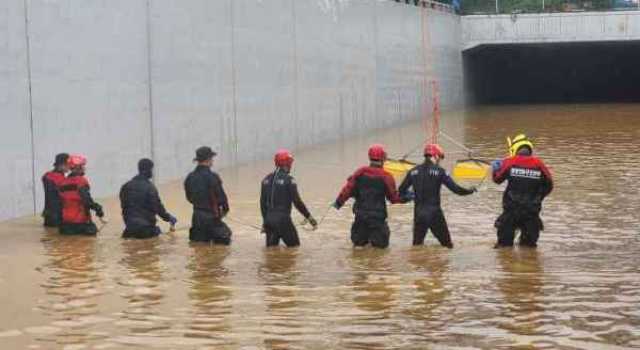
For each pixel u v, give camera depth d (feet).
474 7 189.37
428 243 47.11
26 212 56.75
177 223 54.44
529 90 203.21
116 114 67.15
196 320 30.42
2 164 54.34
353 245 45.75
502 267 39.40
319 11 109.70
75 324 30.07
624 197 63.82
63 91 60.54
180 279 37.17
